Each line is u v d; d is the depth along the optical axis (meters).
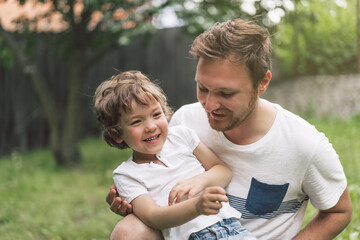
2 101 8.20
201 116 2.21
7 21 8.44
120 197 2.07
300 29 9.45
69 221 4.34
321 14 9.52
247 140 1.99
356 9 9.59
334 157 1.94
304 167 1.92
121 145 2.21
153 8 5.67
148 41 6.34
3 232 4.10
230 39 1.69
